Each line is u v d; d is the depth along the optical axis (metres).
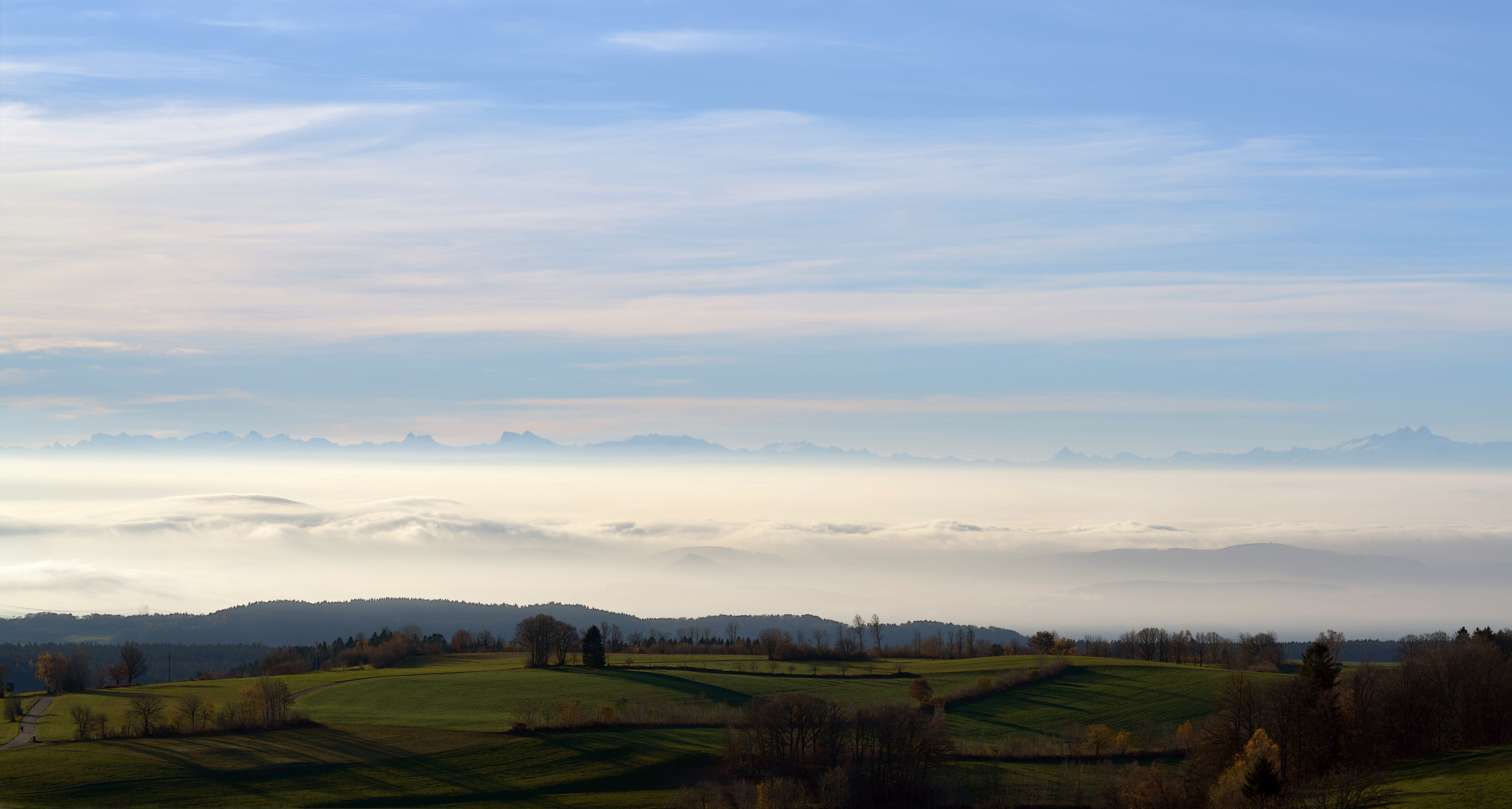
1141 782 87.06
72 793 95.69
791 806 89.94
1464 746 85.50
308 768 104.38
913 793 95.00
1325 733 82.69
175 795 96.25
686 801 92.62
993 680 145.62
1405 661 101.06
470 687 146.25
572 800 96.12
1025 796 94.12
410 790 98.81
